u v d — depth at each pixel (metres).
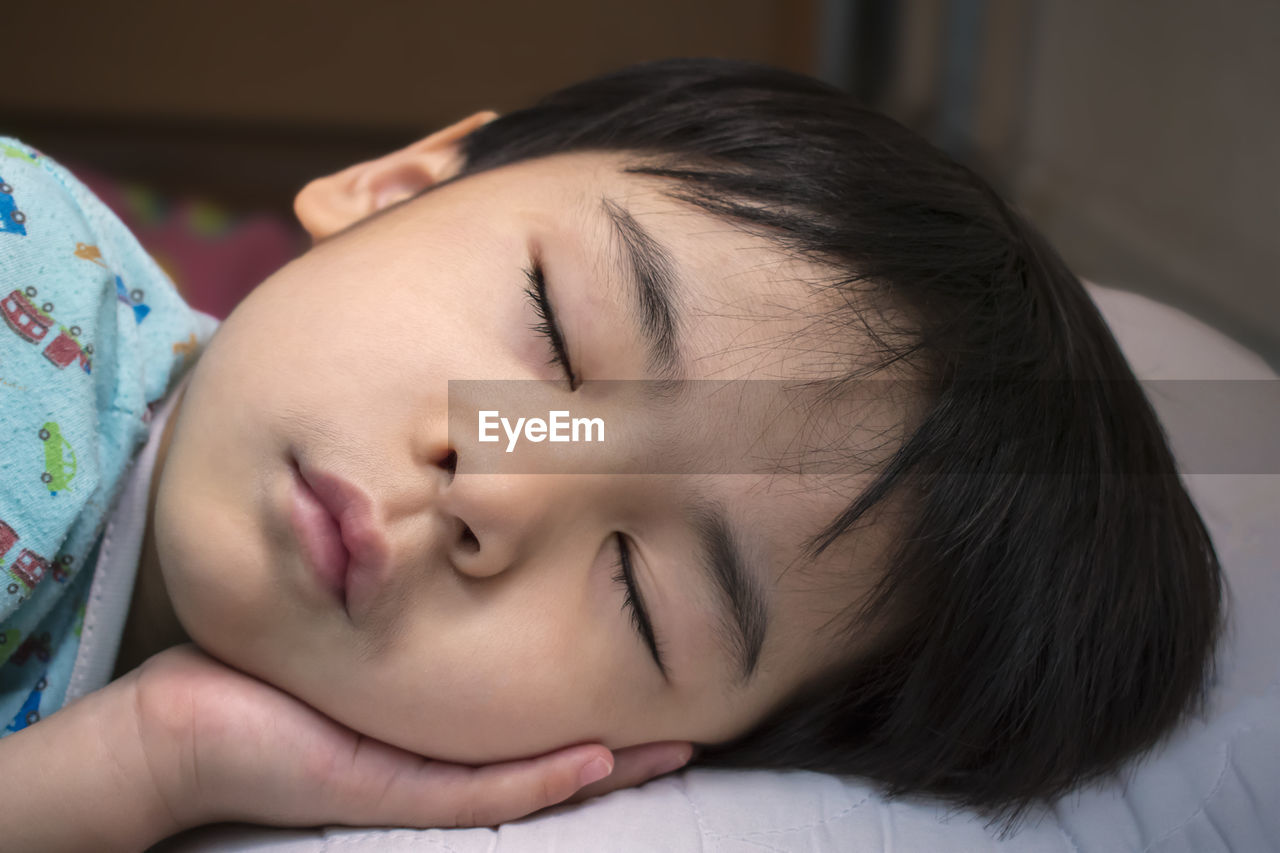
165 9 0.69
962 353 0.33
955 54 0.64
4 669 0.34
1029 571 0.33
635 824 0.32
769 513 0.32
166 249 0.58
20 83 0.69
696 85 0.39
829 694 0.35
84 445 0.33
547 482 0.31
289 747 0.32
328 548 0.31
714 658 0.33
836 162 0.35
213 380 0.32
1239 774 0.35
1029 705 0.34
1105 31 0.60
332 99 0.72
